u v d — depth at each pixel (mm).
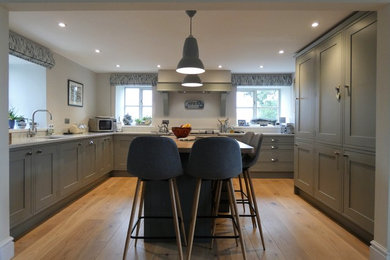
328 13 2467
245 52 3848
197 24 2771
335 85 2662
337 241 2230
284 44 3438
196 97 5605
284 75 5449
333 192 2691
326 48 2855
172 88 5043
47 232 2367
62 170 2998
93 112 5371
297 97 3689
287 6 1813
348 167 2418
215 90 5051
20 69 3678
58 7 1832
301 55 3562
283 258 1951
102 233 2352
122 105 5801
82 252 2014
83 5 1799
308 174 3311
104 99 5516
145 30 2961
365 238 2229
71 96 4414
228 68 4969
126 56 4121
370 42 2125
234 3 1767
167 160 1765
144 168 1777
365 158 2166
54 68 3893
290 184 4355
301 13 2475
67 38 3252
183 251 2051
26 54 3172
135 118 5801
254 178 4844
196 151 1769
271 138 4828
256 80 5441
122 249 2066
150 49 3727
